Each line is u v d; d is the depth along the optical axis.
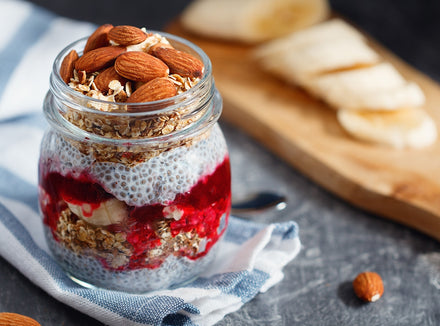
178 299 0.39
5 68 0.52
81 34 0.55
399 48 0.72
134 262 0.39
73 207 0.38
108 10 0.75
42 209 0.41
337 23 0.66
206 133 0.39
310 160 0.53
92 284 0.41
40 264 0.41
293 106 0.58
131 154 0.37
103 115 0.36
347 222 0.49
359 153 0.53
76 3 0.76
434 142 0.55
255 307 0.42
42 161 0.40
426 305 0.43
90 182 0.38
